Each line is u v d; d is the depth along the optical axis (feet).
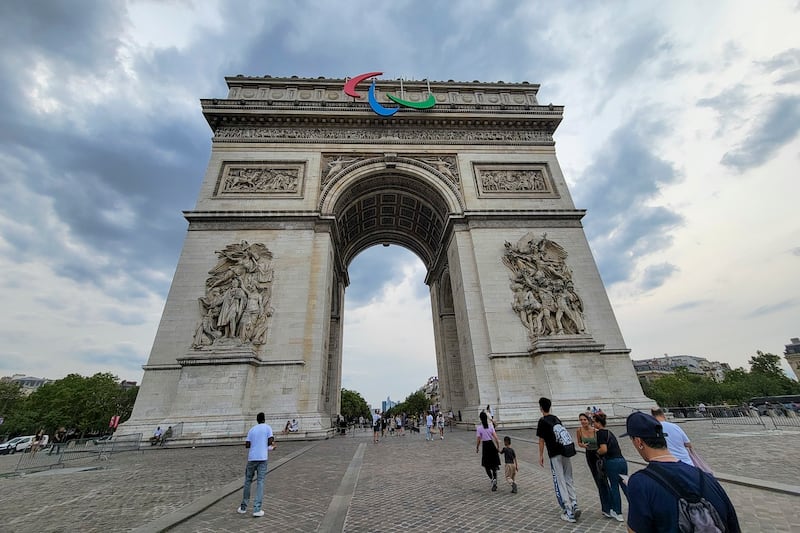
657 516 9.93
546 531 24.18
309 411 93.35
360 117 135.64
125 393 294.46
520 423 90.79
